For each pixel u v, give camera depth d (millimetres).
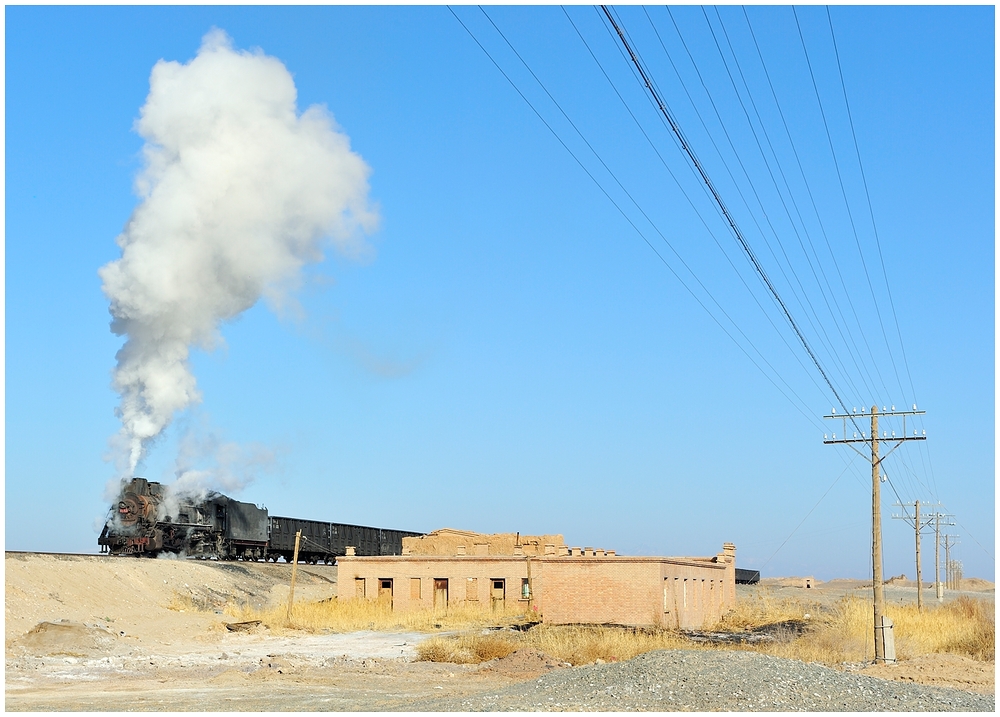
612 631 35031
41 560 39969
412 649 34375
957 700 19984
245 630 39344
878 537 32906
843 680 20672
